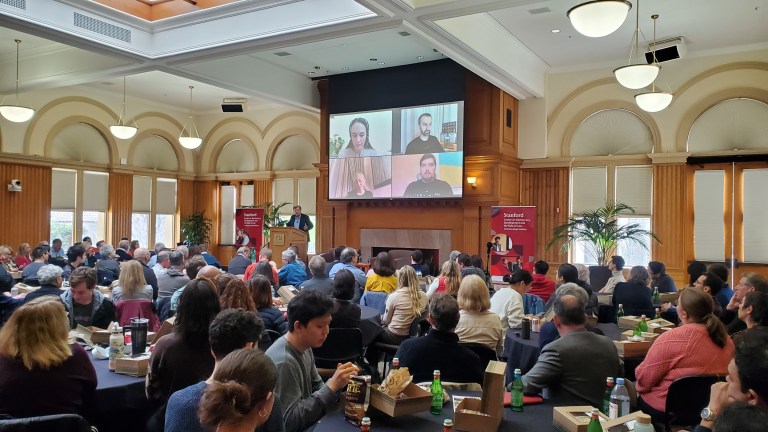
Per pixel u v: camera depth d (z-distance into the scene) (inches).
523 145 406.6
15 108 346.6
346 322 161.5
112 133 457.4
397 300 190.1
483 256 381.1
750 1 277.4
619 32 324.8
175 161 560.7
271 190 537.3
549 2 280.4
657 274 255.3
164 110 547.2
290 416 81.0
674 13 293.6
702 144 360.2
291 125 525.0
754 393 60.9
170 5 305.0
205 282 99.4
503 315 177.5
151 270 238.8
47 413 87.6
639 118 378.3
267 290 155.1
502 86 362.6
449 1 228.8
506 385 124.0
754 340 62.4
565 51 363.9
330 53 371.6
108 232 495.2
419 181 395.5
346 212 439.2
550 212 399.2
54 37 272.1
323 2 260.2
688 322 111.0
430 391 90.7
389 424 83.8
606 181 386.3
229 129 562.3
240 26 283.9
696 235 364.2
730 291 199.8
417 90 398.9
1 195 414.0
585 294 152.6
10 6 243.3
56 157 454.6
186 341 95.7
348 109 426.9
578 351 99.3
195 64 342.0
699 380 99.9
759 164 346.3
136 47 302.5
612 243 352.8
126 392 105.6
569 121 396.2
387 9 234.8
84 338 136.3
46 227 442.0
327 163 443.5
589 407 87.1
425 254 417.4
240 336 77.1
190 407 65.0
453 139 383.9
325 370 154.8
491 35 311.3
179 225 561.6
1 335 87.7
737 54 347.3
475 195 385.4
